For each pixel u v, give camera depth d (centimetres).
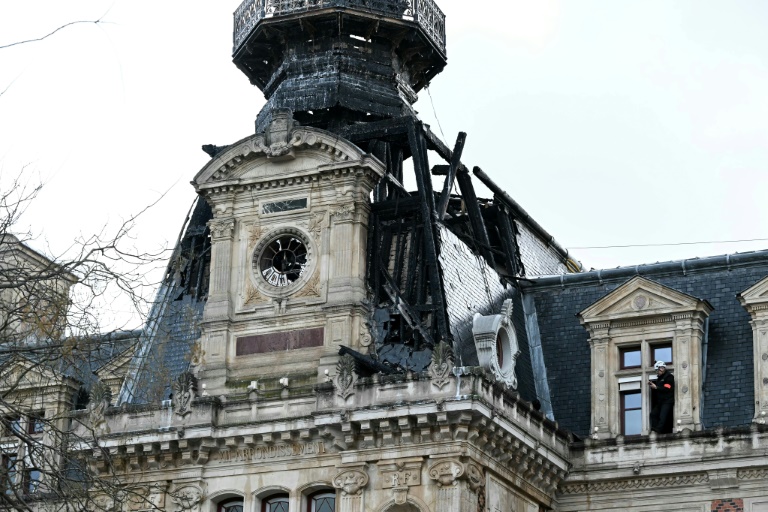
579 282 7288
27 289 4331
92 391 6756
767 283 6688
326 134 6800
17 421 4606
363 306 6638
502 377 6575
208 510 6538
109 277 4388
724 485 6506
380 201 6850
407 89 7562
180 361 6875
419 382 6262
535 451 6488
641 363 6831
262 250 6850
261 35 7500
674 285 7081
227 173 6944
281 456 6481
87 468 4744
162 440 6550
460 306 6744
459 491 6147
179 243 7175
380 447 6306
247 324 6769
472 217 7325
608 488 6681
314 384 6562
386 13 7388
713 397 6719
